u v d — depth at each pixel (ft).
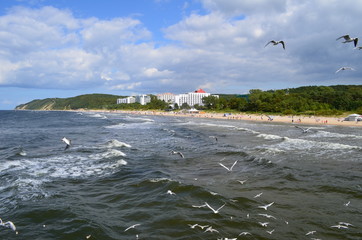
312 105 370.12
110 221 42.45
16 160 82.69
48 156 89.66
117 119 361.71
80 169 72.90
